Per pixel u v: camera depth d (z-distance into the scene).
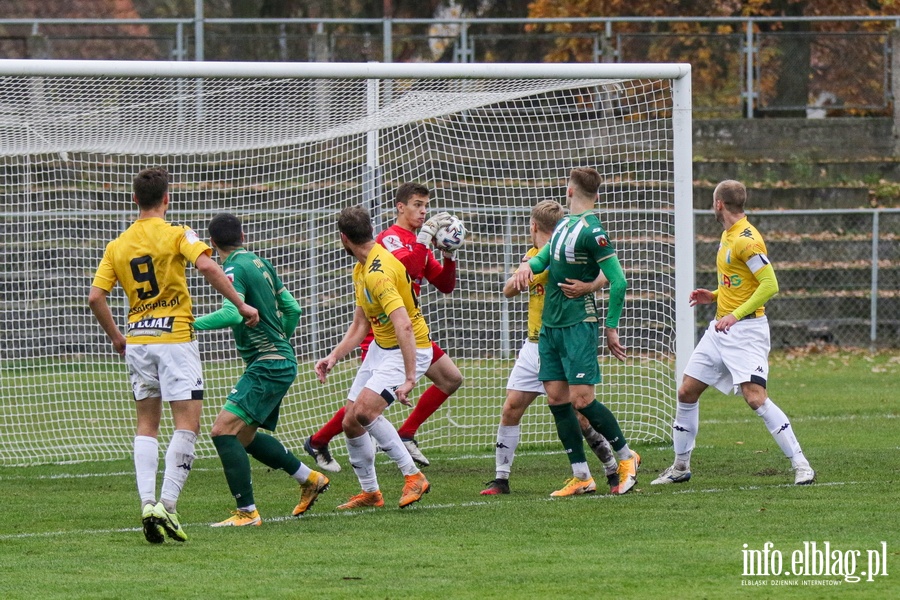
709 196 58.06
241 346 20.17
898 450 27.67
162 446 31.31
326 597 14.96
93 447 30.98
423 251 25.31
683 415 23.55
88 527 20.25
